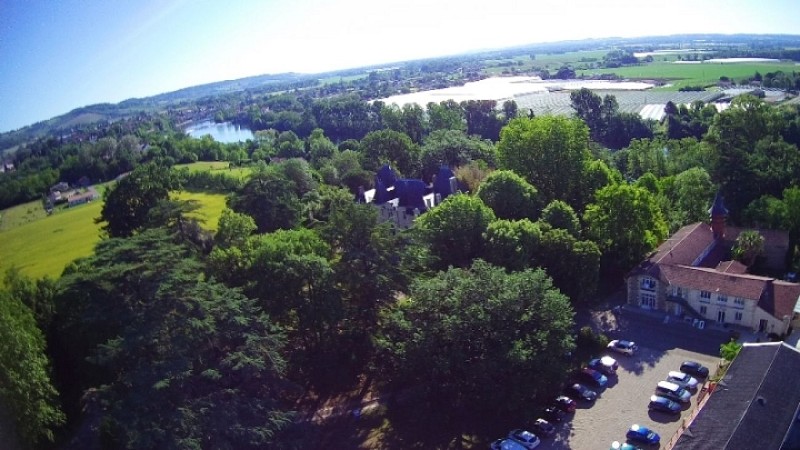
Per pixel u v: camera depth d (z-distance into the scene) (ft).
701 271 279.49
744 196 391.86
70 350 245.86
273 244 264.52
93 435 199.52
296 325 260.62
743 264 311.06
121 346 172.86
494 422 219.82
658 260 293.84
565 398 221.05
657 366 243.40
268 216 399.24
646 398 222.89
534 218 337.31
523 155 391.24
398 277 253.44
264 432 179.42
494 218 304.09
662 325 277.03
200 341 187.52
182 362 172.86
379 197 451.53
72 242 399.44
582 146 390.01
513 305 216.74
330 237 258.16
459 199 301.02
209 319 187.42
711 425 181.78
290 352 262.26
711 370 235.20
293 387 204.13
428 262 272.92
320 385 252.01
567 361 247.70
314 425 227.61
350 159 569.23
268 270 252.42
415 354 213.25
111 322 187.83
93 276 188.44
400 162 569.23
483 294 219.61
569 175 381.81
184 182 573.74
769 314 256.11
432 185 451.53
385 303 257.55
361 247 252.83
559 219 315.37
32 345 209.05
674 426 205.05
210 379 186.39
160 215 314.55
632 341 264.72
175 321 184.44
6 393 188.96
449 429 219.82
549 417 216.33
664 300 286.87
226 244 313.73
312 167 612.70
